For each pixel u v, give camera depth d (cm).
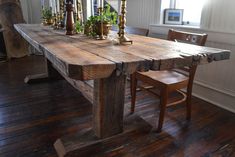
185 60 117
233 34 198
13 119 193
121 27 150
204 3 220
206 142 164
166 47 142
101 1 176
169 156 148
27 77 288
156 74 182
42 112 207
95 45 143
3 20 409
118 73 99
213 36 215
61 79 299
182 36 189
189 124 188
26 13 450
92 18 179
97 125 145
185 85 175
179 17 266
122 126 151
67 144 140
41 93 254
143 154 150
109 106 139
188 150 154
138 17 312
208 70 228
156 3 278
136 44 151
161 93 167
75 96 246
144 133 169
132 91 198
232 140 167
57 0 291
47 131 175
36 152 150
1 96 243
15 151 151
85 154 141
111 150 150
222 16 206
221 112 210
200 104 227
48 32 219
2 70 343
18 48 427
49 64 288
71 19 200
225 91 216
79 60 97
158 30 279
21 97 241
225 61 211
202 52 128
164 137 168
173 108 216
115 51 123
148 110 212
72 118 197
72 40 164
